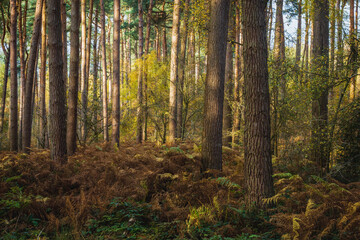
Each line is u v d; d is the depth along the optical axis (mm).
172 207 5387
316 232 4070
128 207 5387
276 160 9453
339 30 9164
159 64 17328
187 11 13484
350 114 7723
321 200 4957
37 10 12219
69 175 7363
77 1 10742
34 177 6809
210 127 7520
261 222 4664
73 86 10727
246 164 5195
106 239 4352
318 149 8344
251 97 5074
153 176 6836
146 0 23031
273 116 11000
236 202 5465
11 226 4539
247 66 5109
